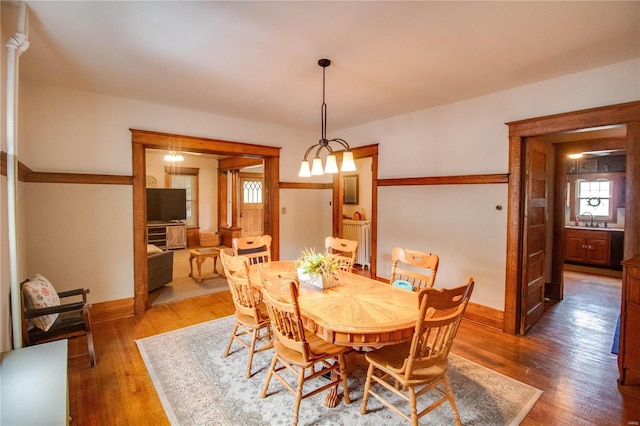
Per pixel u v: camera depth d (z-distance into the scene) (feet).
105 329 10.66
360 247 20.34
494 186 10.92
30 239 10.14
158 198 26.12
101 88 10.65
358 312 6.25
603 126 8.68
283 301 6.70
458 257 11.96
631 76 8.25
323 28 6.72
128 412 6.59
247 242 11.24
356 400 7.01
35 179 10.14
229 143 14.51
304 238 18.01
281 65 8.64
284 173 16.84
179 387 7.45
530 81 9.79
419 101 11.91
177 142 12.94
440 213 12.48
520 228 10.44
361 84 10.11
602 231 19.51
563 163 13.87
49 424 4.32
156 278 14.71
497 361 8.73
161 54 8.00
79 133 10.91
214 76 9.49
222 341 9.82
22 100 9.47
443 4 5.82
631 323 7.41
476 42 7.32
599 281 17.20
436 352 6.24
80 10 6.08
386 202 14.60
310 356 6.25
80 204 10.99
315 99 11.73
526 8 5.95
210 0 5.71
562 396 7.17
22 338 7.30
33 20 6.46
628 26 6.58
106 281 11.53
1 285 6.22
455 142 12.01
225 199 30.09
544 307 13.00
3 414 4.48
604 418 6.45
